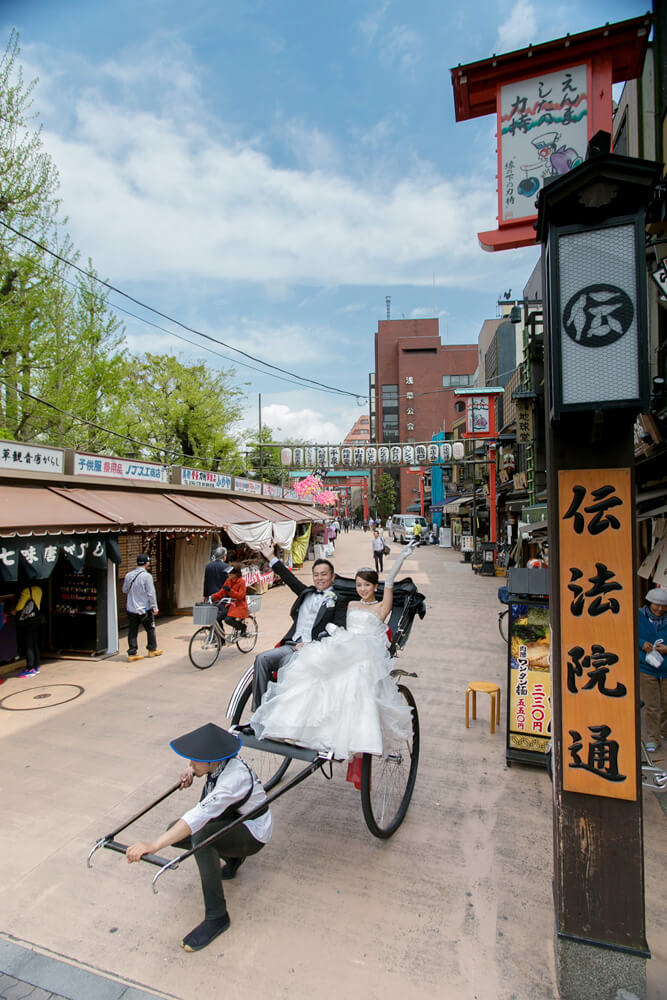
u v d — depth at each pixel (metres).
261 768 4.91
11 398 12.55
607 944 2.49
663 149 6.19
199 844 2.72
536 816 4.13
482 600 14.08
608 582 2.54
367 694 3.22
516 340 24.86
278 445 24.06
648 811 4.27
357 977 2.69
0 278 11.83
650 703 5.05
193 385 23.94
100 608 8.62
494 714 6.07
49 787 4.52
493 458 20.33
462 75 5.05
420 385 64.12
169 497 12.16
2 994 2.61
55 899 3.24
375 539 19.30
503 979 2.68
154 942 2.93
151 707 6.40
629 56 4.83
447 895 3.27
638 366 2.31
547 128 4.98
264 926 3.02
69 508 8.15
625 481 2.52
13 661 7.84
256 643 9.59
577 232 2.39
